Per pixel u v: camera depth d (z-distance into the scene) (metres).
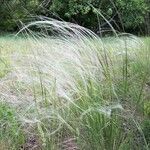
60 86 3.16
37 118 3.12
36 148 3.13
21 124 3.18
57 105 3.14
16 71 4.14
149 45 5.34
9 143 3.07
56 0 13.98
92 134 2.92
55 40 3.70
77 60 3.38
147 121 3.22
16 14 12.16
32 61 3.62
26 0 11.80
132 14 13.50
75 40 3.55
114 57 4.16
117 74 3.69
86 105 3.04
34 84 3.61
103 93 3.23
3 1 13.34
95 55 3.46
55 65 3.31
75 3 13.95
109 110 2.90
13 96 3.68
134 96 3.49
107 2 13.40
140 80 4.14
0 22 13.60
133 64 4.57
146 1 13.71
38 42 3.72
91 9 13.86
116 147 2.90
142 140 3.10
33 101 3.40
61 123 3.05
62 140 3.10
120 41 4.45
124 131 3.08
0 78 4.75
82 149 2.96
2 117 3.28
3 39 10.47
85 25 14.59
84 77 3.26
